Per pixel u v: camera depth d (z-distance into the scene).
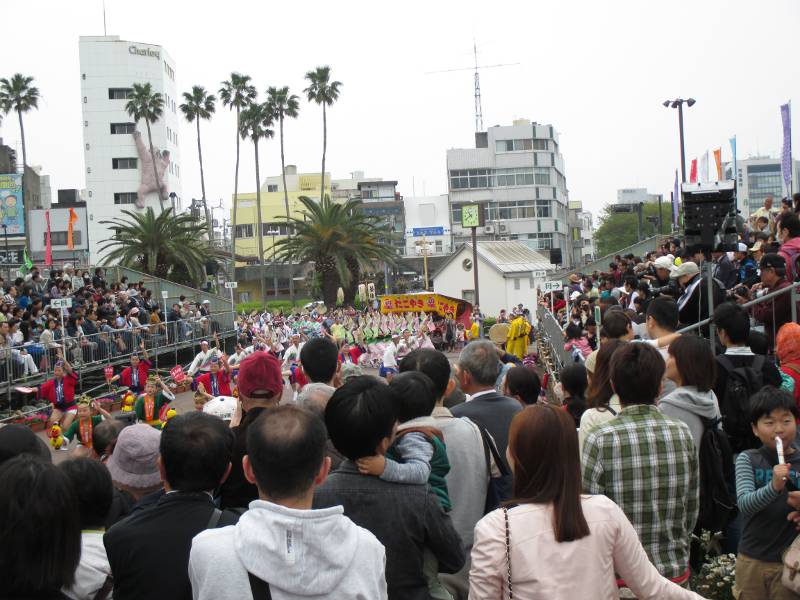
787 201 16.27
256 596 2.70
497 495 4.83
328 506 3.64
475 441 4.77
